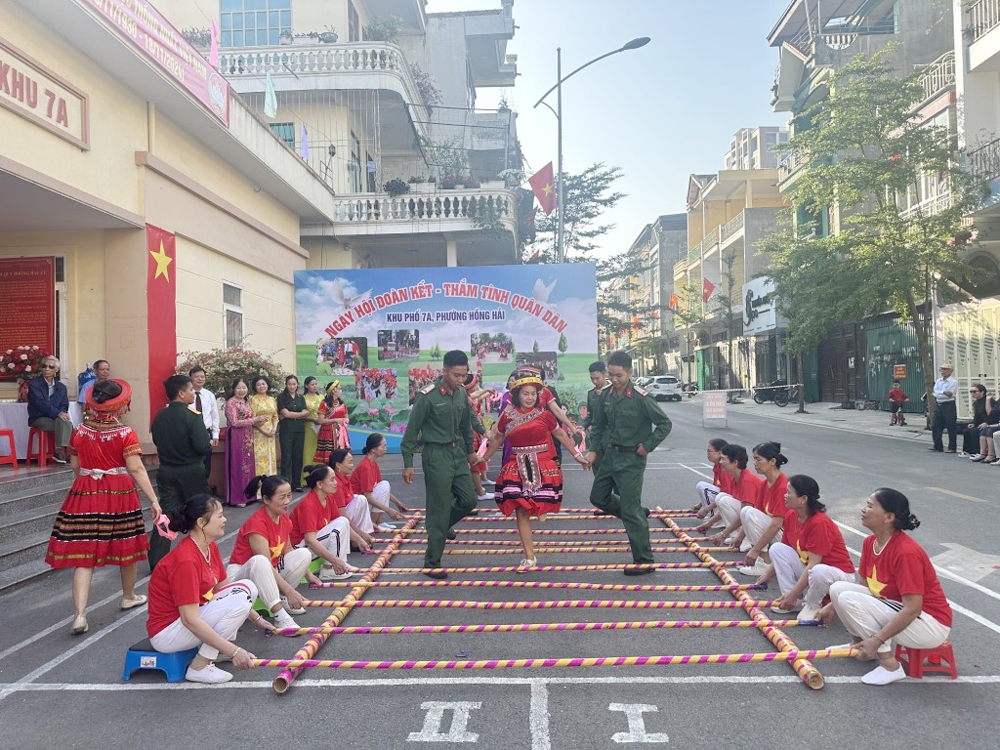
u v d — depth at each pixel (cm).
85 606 523
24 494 783
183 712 388
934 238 1691
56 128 870
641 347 5756
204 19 2117
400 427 1451
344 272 1448
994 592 566
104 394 537
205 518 431
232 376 1088
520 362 1421
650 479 1198
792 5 3062
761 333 3456
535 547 734
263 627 496
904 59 2695
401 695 404
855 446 1603
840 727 358
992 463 1289
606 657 452
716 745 343
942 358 1802
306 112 2045
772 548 544
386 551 712
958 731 352
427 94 2484
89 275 1044
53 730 371
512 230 2008
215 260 1298
